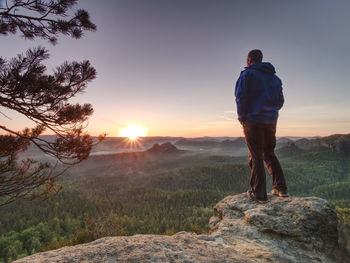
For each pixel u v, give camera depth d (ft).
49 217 302.04
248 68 9.04
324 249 7.25
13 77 9.41
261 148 8.96
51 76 11.10
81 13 11.93
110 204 404.36
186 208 374.22
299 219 7.82
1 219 298.15
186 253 4.90
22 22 11.34
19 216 306.35
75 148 14.57
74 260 4.42
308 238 7.37
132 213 353.51
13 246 184.24
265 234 7.87
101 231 17.70
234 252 5.64
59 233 229.66
